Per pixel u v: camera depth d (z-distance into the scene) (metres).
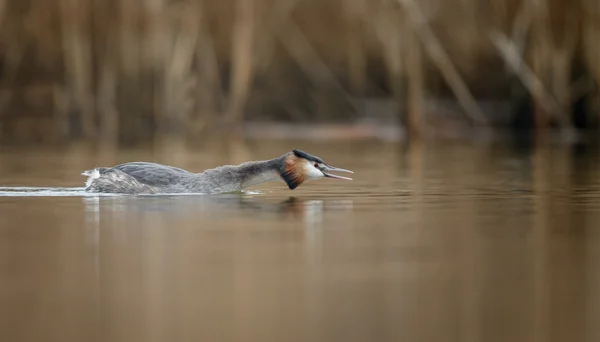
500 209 16.97
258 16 37.00
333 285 11.11
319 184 21.33
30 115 36.66
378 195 19.17
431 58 37.91
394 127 37.78
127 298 10.50
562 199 18.38
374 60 38.53
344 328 9.50
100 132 36.00
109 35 36.00
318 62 38.09
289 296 10.60
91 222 15.20
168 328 9.44
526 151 30.70
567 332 9.44
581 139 35.06
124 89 36.19
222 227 14.79
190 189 19.05
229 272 11.69
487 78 38.03
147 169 19.28
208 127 36.88
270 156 27.66
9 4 36.16
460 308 10.20
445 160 27.48
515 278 11.44
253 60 37.19
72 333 9.27
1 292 10.70
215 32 37.44
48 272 11.65
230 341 9.05
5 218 15.68
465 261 12.36
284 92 38.47
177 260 12.36
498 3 36.72
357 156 28.98
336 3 37.72
